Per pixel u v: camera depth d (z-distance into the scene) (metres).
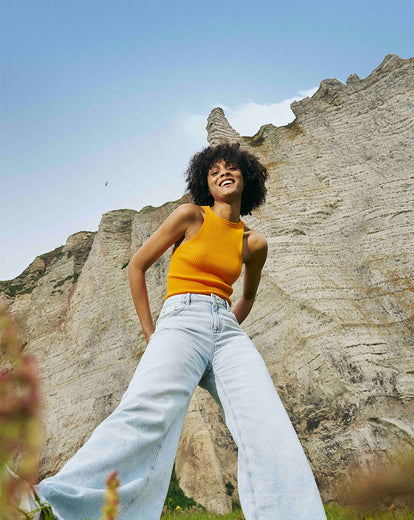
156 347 1.76
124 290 17.36
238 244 2.26
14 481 0.51
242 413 1.68
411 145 14.10
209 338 1.88
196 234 2.19
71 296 19.48
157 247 2.18
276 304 11.08
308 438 8.65
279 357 10.15
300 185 14.69
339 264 12.00
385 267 11.34
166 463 1.47
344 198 13.84
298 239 12.70
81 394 14.66
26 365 0.49
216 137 17.12
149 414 1.50
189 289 2.00
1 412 0.47
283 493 1.47
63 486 1.18
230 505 9.11
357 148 15.24
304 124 17.22
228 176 2.55
